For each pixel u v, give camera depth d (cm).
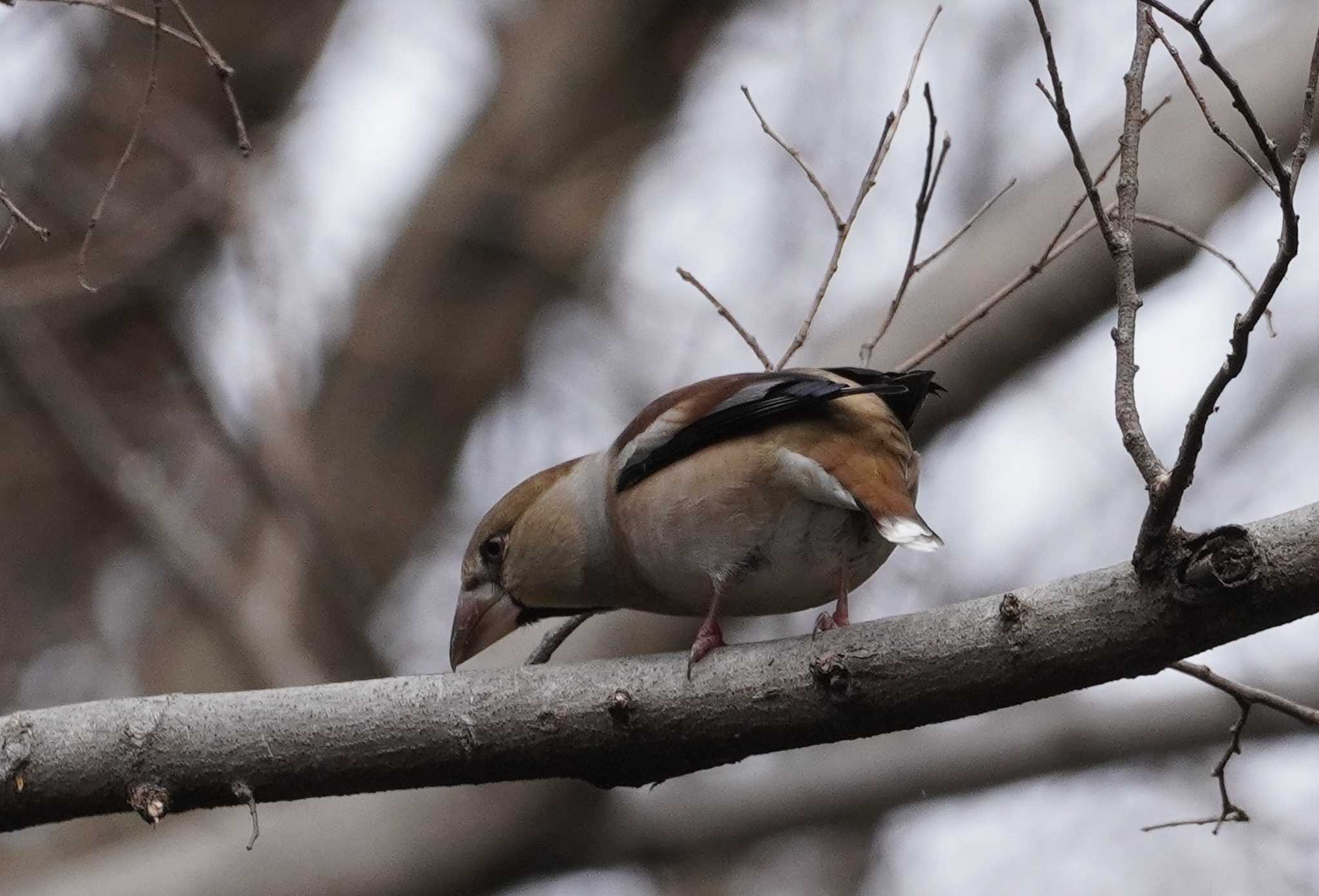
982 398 1096
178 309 1362
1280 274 469
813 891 1424
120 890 1077
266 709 595
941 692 561
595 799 1134
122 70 1396
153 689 1412
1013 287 708
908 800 1260
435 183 1516
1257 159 1078
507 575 795
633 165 1524
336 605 1241
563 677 597
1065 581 554
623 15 1532
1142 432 532
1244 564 520
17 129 1331
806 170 733
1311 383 1551
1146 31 570
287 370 1262
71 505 1489
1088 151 1114
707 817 1207
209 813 1204
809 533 677
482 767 596
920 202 721
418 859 1092
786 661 580
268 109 1455
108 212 1329
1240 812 626
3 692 1455
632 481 721
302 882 1077
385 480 1466
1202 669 598
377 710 595
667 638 1023
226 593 1236
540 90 1520
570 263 1493
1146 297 1109
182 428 1453
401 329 1489
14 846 1298
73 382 1279
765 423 685
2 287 1258
